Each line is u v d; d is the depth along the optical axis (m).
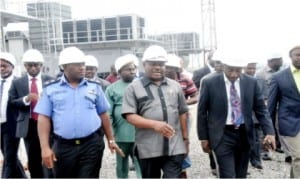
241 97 4.30
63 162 4.09
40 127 4.11
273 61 8.16
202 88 4.37
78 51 4.14
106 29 34.88
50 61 24.83
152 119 4.04
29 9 35.56
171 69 5.80
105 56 26.22
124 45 34.41
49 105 4.12
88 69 7.11
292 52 4.93
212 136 4.32
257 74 8.52
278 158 7.97
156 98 4.09
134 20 34.22
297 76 4.97
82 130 4.07
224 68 4.26
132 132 5.55
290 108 4.96
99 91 4.38
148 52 4.10
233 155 4.37
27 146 5.50
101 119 4.47
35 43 34.41
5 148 5.81
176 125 4.16
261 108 4.50
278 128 5.10
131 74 5.56
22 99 5.30
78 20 35.59
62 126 4.05
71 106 4.09
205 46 34.28
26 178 6.01
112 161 7.96
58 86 4.13
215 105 4.29
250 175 6.69
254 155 7.07
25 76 5.62
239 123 4.30
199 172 7.00
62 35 35.75
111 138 4.58
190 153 8.60
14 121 5.73
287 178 6.49
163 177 4.12
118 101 5.56
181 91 4.28
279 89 5.04
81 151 4.10
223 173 4.29
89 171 4.14
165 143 4.06
